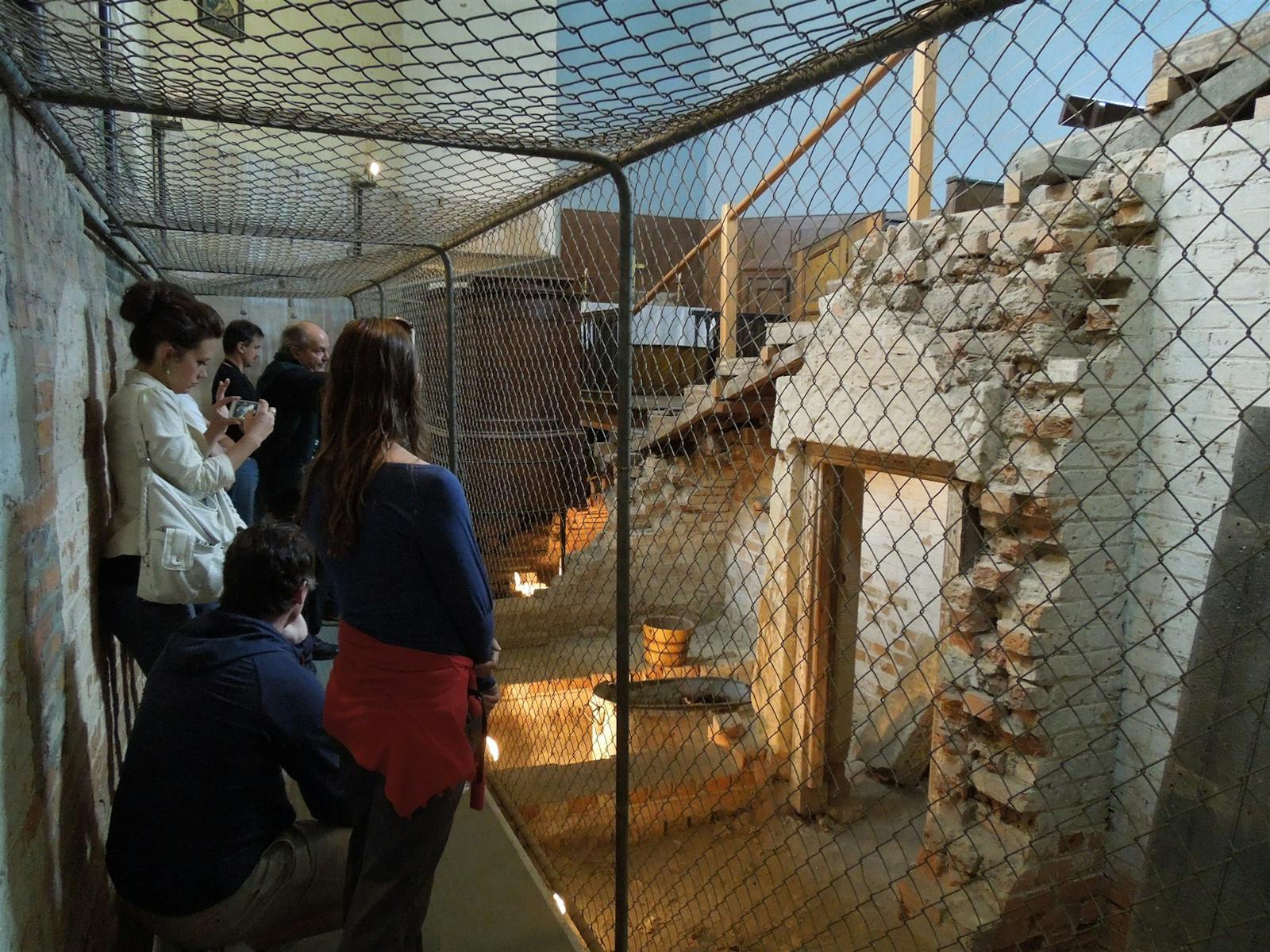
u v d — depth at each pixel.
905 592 4.60
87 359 2.08
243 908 1.64
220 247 4.19
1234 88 2.48
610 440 5.33
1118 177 2.75
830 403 3.65
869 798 4.19
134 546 2.05
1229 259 2.54
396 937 1.47
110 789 2.10
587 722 4.12
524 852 2.40
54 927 1.37
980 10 1.02
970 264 3.04
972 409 3.00
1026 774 3.03
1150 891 1.99
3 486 1.17
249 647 1.68
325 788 1.74
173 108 1.50
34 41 1.19
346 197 2.66
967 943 2.98
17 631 1.23
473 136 1.68
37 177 1.50
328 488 1.46
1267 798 1.70
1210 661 1.79
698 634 5.22
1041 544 2.81
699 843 3.84
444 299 4.80
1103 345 2.83
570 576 5.04
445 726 1.44
